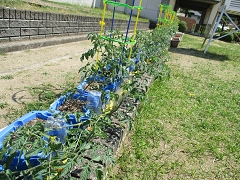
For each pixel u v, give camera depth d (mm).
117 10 18438
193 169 2396
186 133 3033
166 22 9344
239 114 3932
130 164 2305
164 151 2600
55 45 6086
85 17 7551
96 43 2834
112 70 2762
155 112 3406
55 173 1435
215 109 3967
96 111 2480
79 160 1430
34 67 4164
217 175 2361
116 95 2420
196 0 19062
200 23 21312
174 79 5312
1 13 4414
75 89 2762
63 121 1903
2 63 4027
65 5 10164
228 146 2879
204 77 5969
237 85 5699
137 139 2703
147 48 4375
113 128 2379
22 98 2998
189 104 3986
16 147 1341
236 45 16453
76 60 5066
